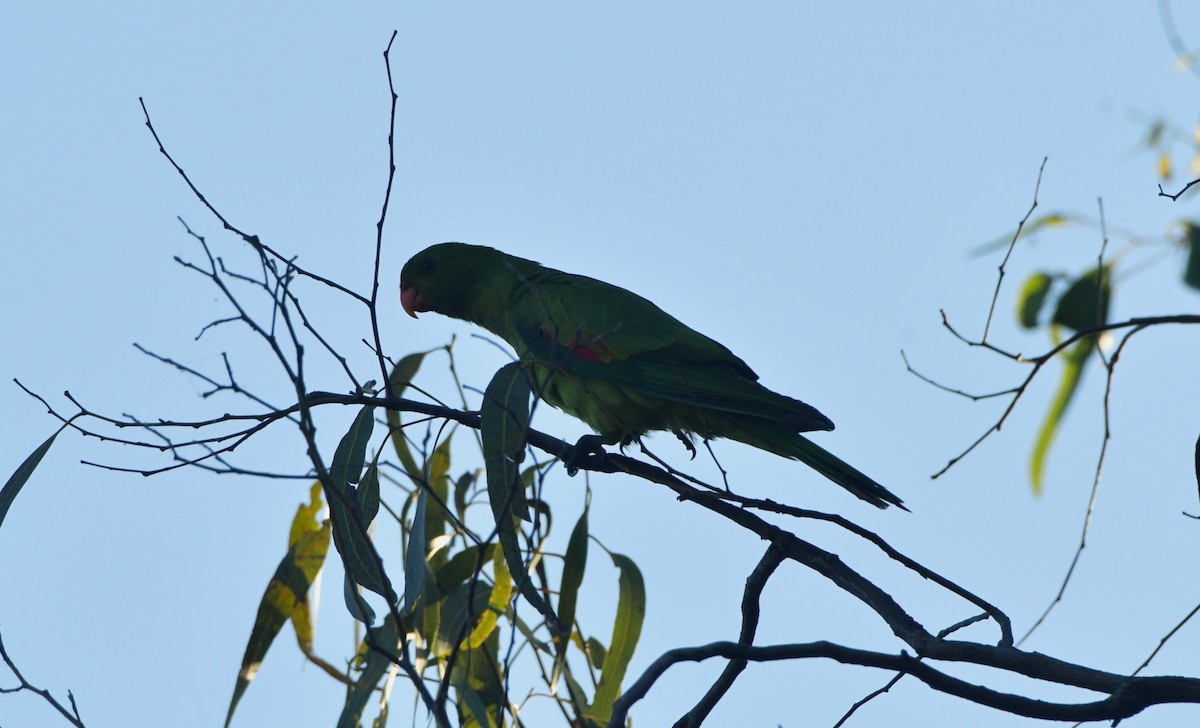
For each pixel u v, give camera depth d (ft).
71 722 25.17
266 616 33.81
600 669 36.96
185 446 28.17
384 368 27.96
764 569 29.63
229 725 32.91
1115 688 23.12
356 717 30.25
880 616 26.89
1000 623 26.05
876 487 33.58
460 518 36.55
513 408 29.30
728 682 29.45
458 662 32.12
